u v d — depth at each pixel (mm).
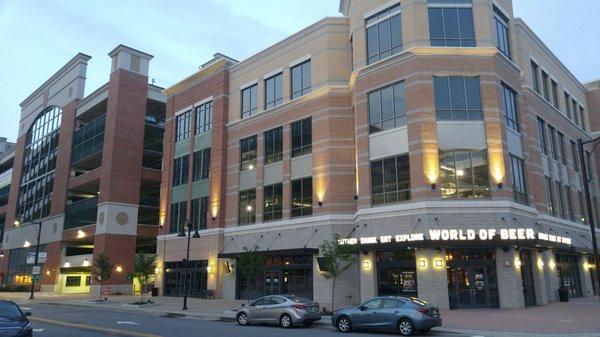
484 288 24172
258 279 33656
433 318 16375
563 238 28188
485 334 15914
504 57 27750
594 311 22281
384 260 26281
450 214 24562
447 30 27266
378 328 16859
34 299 40125
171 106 45344
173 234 41125
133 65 51906
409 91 26469
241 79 38906
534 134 31625
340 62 32312
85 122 58750
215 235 36844
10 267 64000
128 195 48594
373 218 26719
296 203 32531
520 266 25516
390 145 27000
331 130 31250
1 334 11914
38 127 66500
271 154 35094
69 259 52125
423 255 24391
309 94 32688
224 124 38875
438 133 25641
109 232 46562
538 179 30844
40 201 60688
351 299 28391
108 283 45438
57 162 58375
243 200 36500
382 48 28797
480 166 25297
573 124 39469
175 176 43000
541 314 21016
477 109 26016
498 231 24188
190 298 37281
